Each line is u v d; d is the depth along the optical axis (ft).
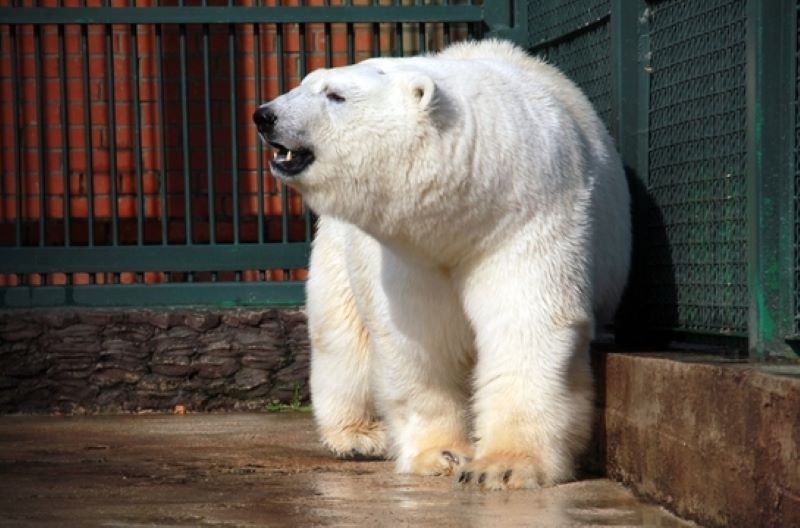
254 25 47.98
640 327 37.42
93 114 51.70
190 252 48.08
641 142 37.06
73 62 51.44
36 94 49.01
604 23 39.34
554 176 30.17
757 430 22.72
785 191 28.43
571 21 42.29
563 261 30.14
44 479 32.35
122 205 51.80
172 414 46.62
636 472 29.01
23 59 51.19
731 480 23.80
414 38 53.06
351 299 36.17
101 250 47.80
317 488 30.50
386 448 35.99
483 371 30.37
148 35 51.75
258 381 47.19
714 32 32.48
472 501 28.07
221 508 27.81
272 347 47.21
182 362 46.96
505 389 29.94
